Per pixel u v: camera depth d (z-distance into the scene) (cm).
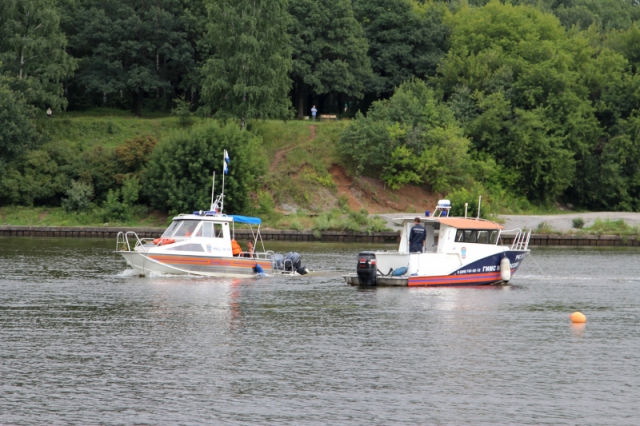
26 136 11419
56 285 5300
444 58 15312
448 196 11462
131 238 9812
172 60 13962
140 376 3047
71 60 12575
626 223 11031
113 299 4747
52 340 3603
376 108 13238
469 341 3712
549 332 3956
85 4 14450
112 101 15162
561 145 13275
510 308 4672
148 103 15338
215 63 12612
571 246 10031
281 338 3709
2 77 11581
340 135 12825
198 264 5875
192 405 2731
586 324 4188
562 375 3145
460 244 5631
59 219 10756
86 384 2942
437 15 16050
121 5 13988
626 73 14700
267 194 11462
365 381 3023
